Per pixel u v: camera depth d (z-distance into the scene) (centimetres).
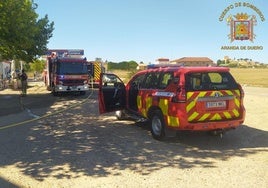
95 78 3378
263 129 1027
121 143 866
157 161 707
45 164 693
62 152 784
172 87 828
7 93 2602
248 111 1411
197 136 934
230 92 827
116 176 618
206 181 589
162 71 912
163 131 863
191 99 793
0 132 1027
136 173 634
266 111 1404
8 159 731
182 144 852
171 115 817
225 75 852
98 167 671
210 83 830
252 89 3009
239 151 784
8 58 2241
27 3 1980
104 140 903
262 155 748
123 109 1087
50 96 2369
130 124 1144
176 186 566
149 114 924
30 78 6412
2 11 1811
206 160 712
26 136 964
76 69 2384
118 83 1096
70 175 627
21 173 641
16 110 1552
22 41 2044
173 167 667
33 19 2097
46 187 571
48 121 1227
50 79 2580
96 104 1808
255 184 572
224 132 910
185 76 810
